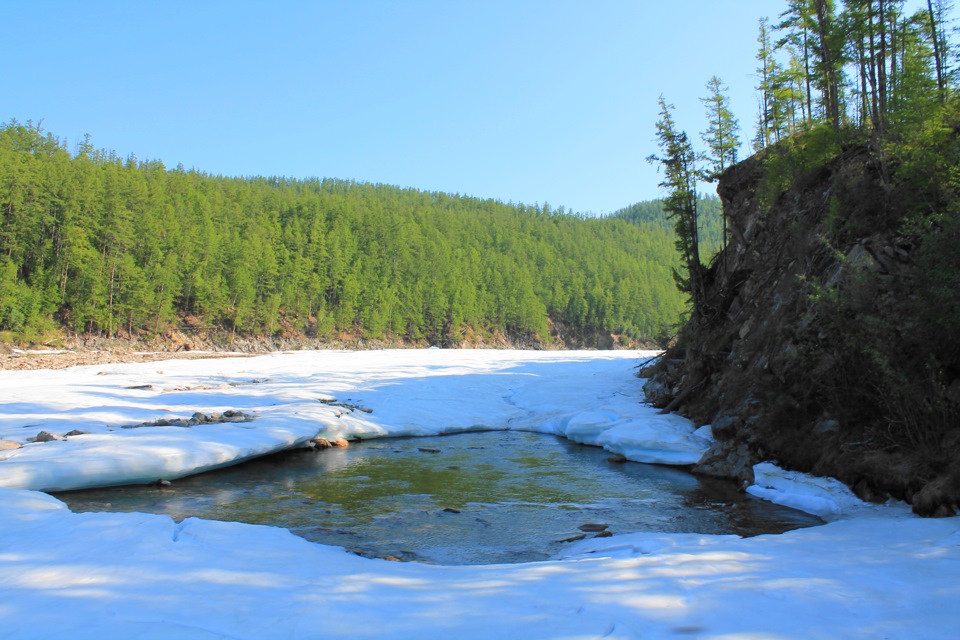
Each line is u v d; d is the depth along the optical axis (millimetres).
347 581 6293
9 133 95875
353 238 114375
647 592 5723
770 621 4887
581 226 187000
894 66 21094
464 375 36031
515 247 147250
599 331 131000
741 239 24172
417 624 4887
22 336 61125
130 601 5348
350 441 19906
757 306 19281
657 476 15125
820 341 14062
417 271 116812
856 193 16266
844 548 7570
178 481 13914
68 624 4781
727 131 28938
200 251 86250
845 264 13266
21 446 14094
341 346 94625
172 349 73000
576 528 10656
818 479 12359
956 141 13922
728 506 12211
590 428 19828
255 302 88875
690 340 22969
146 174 108000
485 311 119375
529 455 17922
